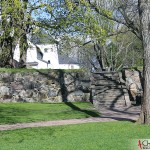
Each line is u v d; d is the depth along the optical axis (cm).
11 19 1780
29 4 1773
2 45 1939
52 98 1986
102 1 1973
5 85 1914
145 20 1098
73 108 1706
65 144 814
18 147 791
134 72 2222
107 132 972
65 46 2073
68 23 1820
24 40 1944
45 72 2002
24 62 2123
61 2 1786
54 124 1204
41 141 864
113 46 3856
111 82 2200
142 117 1109
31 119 1323
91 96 2011
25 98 1944
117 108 1800
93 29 1762
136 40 3825
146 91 1095
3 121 1260
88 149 757
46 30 1928
